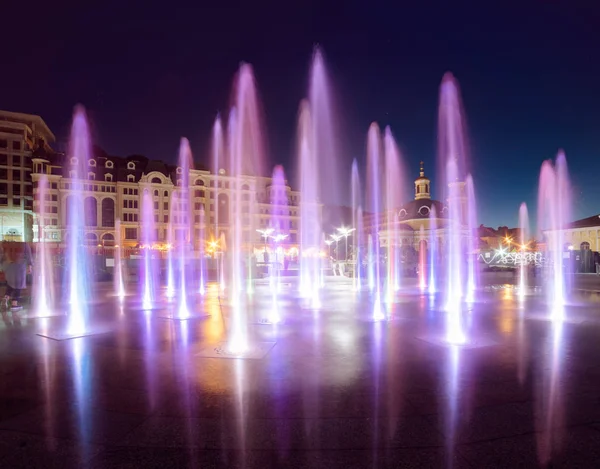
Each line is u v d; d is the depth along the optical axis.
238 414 5.08
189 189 83.50
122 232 78.69
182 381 6.33
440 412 5.14
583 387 6.05
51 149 90.81
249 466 3.90
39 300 18.16
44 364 7.34
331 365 7.21
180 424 4.80
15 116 77.31
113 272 38.44
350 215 99.88
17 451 4.22
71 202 75.88
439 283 31.41
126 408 5.29
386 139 37.62
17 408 5.31
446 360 7.58
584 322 12.02
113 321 12.16
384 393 5.81
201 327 11.07
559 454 4.11
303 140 36.59
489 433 4.56
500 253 63.50
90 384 6.23
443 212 75.62
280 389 5.97
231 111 30.97
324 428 4.69
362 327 11.07
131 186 80.12
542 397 5.65
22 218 73.25
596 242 76.38
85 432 4.62
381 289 25.36
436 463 3.95
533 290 24.55
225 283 31.72
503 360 7.59
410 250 59.38
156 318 12.76
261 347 8.55
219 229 84.88
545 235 63.78
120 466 3.93
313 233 93.31
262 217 88.38
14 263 14.39
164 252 64.94
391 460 4.00
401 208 78.81
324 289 25.38
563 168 37.38
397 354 8.01
